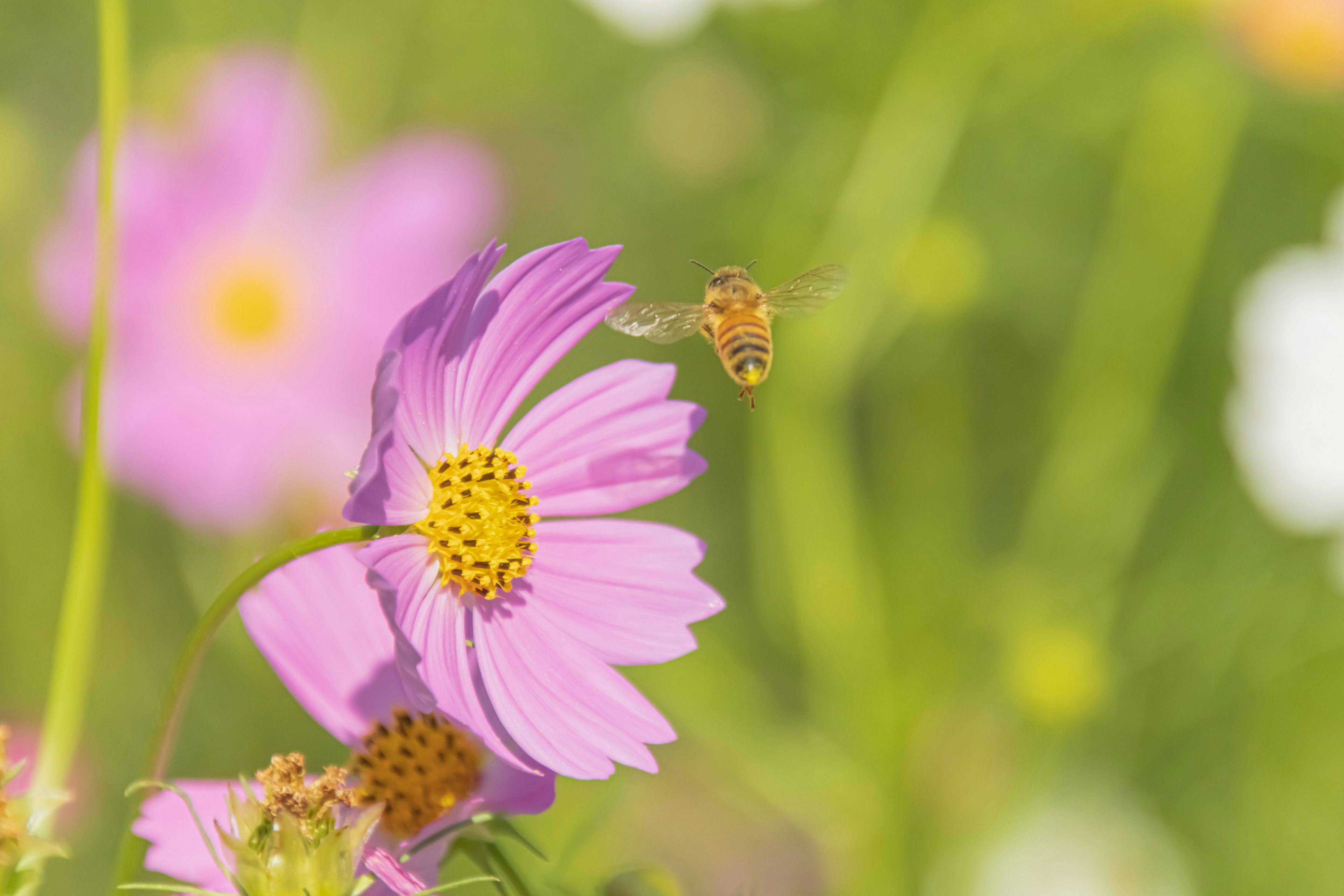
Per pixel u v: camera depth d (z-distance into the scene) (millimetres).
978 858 831
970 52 874
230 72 848
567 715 587
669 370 607
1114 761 931
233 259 816
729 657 877
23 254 917
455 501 591
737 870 828
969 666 888
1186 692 934
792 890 828
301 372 817
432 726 585
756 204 987
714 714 848
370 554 578
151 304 783
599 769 580
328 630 588
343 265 840
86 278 766
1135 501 910
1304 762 921
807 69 989
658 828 836
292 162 837
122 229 776
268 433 799
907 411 959
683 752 887
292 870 562
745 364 681
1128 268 940
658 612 597
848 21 970
